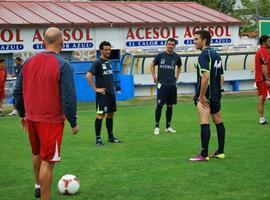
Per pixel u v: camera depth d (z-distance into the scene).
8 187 10.50
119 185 10.36
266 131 17.20
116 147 14.86
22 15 35.69
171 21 39.09
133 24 37.53
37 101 8.68
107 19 37.41
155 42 38.75
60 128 8.76
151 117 22.41
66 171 11.77
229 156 12.99
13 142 16.38
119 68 33.81
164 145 14.98
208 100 12.34
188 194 9.57
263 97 18.66
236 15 58.47
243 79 37.62
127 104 29.86
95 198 9.48
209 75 12.11
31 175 11.55
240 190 9.78
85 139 16.61
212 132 17.17
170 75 17.22
